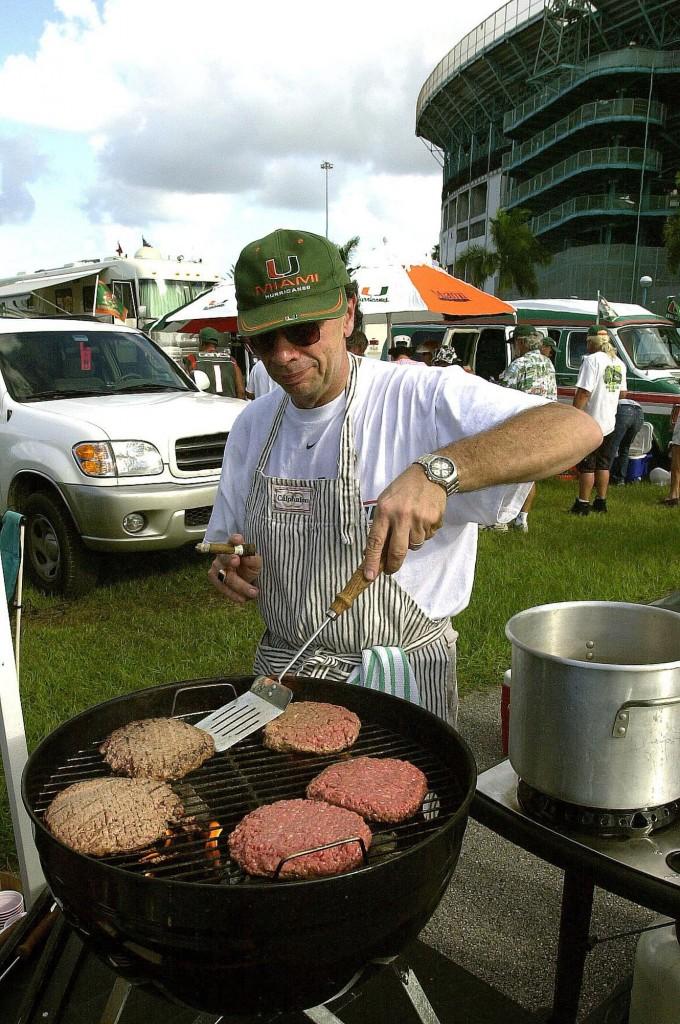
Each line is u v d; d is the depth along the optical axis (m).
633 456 11.05
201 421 5.69
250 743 1.70
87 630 5.00
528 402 1.71
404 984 1.40
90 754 1.64
